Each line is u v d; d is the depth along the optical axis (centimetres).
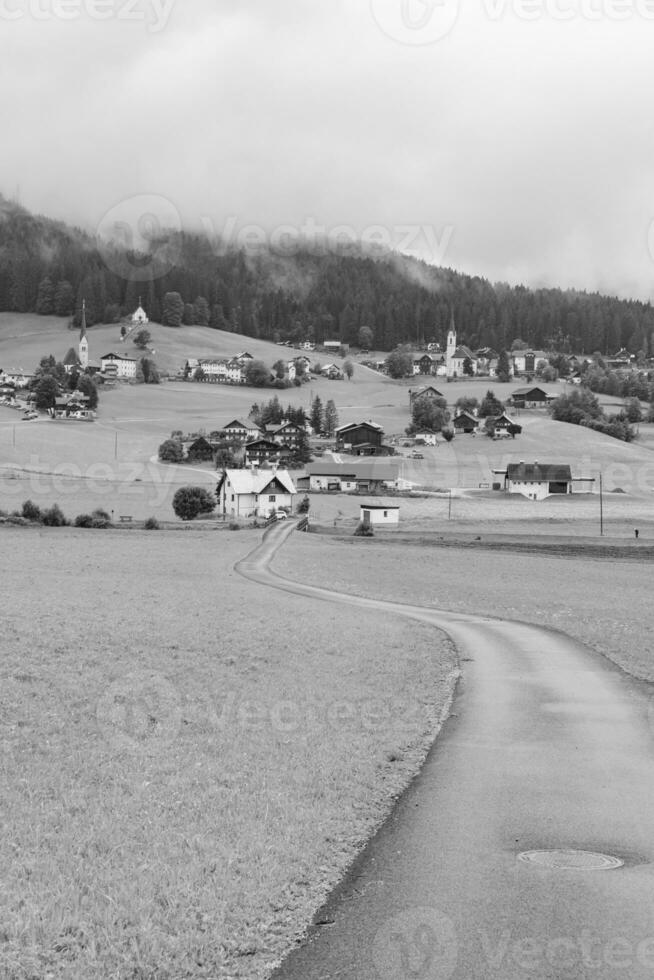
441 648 4256
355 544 10981
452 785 2022
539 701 3028
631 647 4250
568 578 8006
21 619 4297
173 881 1427
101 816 1725
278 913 1359
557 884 1456
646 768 2173
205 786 1947
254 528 12594
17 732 2375
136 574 7200
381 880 1476
